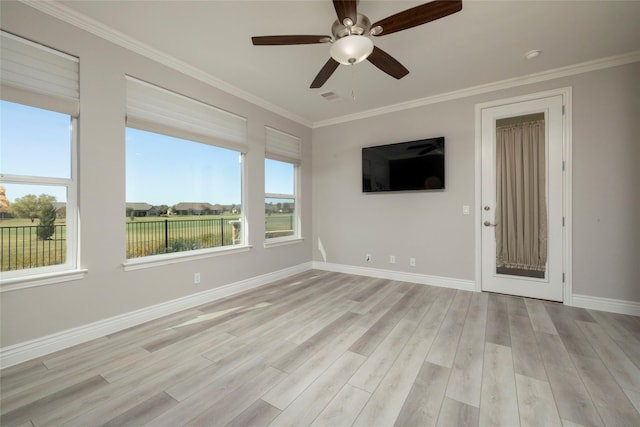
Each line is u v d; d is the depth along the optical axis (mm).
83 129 2197
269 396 1589
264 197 3891
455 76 3119
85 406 1504
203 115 3111
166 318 2682
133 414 1448
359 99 3785
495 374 1777
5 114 1913
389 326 2494
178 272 2873
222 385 1685
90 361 1938
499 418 1415
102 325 2307
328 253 4695
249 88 3443
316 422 1399
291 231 4555
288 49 2598
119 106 2408
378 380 1729
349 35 1854
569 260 2973
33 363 1904
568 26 2254
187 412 1465
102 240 2309
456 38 2414
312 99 3779
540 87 3076
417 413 1453
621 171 2740
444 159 3621
